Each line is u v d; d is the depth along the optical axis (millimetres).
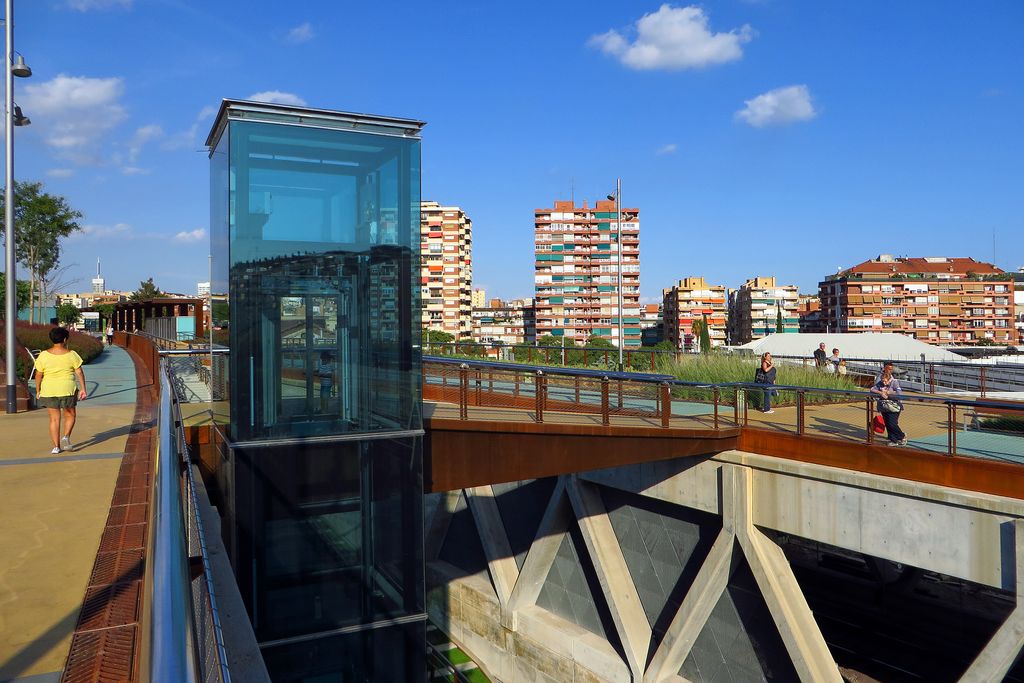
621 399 14469
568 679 16938
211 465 10609
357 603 9305
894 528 10250
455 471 11195
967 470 9742
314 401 9125
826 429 13055
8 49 13289
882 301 129625
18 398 12883
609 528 15992
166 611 1490
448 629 22344
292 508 8984
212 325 10461
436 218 119188
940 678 14586
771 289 144125
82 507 5840
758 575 12070
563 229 115062
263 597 8852
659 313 169125
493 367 12516
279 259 8891
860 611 17797
